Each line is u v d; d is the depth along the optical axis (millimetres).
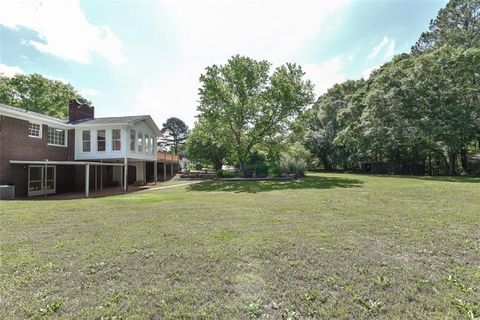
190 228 5027
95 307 2322
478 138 21734
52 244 4039
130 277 2922
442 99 20750
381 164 29578
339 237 4363
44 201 9719
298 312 2266
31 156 13219
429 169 25938
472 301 2391
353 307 2320
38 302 2393
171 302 2418
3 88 24828
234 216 6188
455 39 24031
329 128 34781
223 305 2371
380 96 23422
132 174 21484
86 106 17797
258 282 2801
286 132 21859
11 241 4191
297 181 17844
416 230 4750
